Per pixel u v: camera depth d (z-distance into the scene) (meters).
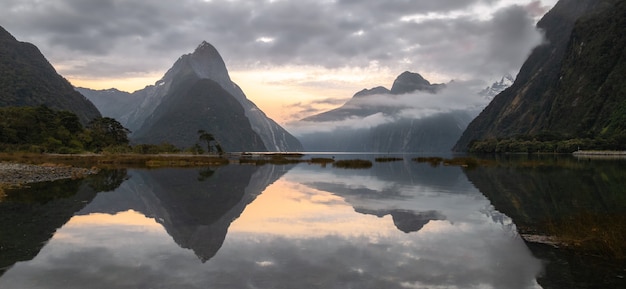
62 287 9.30
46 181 36.47
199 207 21.62
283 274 10.21
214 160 89.56
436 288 9.30
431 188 31.11
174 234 14.89
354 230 15.58
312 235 14.74
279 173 50.56
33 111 120.56
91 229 15.77
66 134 120.56
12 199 24.55
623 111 148.12
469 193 27.72
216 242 13.62
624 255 11.58
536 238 13.97
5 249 12.60
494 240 13.80
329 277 9.98
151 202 23.52
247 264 11.05
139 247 12.91
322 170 57.16
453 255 11.96
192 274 10.20
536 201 23.31
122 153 127.00
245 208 21.22
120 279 9.81
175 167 64.50
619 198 24.03
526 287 9.29
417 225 16.58
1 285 9.42
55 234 14.84
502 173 46.06
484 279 9.88
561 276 10.02
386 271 10.48
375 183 35.81
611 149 133.25
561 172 46.16
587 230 14.77
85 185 33.41
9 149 100.31
